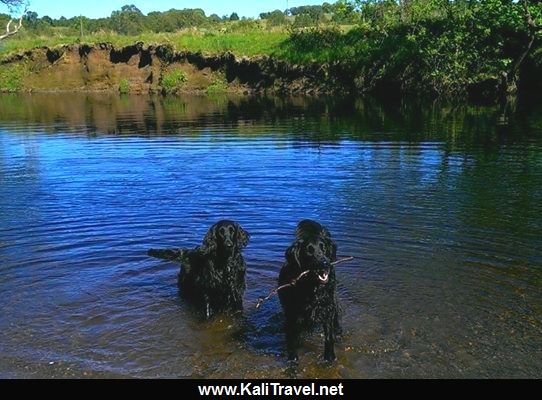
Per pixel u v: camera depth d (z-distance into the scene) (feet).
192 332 21.94
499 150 53.16
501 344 20.25
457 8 118.73
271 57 150.71
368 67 129.80
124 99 144.36
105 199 39.63
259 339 21.49
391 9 135.95
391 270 26.63
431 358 19.58
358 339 20.89
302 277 19.47
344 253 28.73
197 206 37.22
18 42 205.87
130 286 25.85
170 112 103.50
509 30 110.63
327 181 42.78
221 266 23.02
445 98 109.81
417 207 35.76
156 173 47.47
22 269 27.55
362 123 76.23
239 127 76.48
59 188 43.16
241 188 41.45
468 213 34.42
